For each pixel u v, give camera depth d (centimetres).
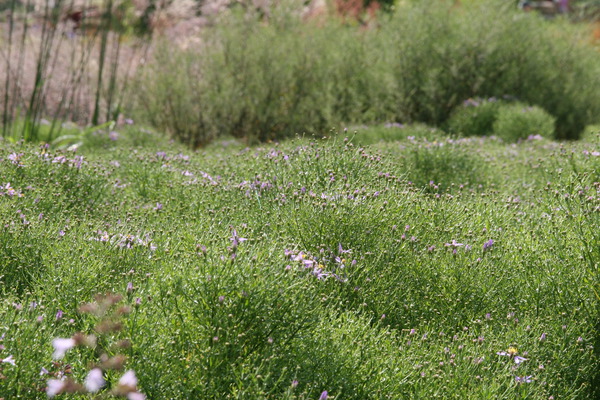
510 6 1348
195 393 293
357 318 379
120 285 350
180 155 708
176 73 1123
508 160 834
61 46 1408
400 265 421
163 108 1122
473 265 418
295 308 324
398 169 574
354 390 317
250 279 318
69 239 405
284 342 323
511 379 328
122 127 1045
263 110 1131
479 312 405
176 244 412
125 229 441
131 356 296
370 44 1262
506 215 511
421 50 1220
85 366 295
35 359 284
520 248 440
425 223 466
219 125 1134
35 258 397
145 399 283
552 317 395
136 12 1359
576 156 668
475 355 346
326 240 429
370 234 434
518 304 410
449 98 1238
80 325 321
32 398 276
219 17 1238
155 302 325
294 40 1180
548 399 341
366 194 462
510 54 1287
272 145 832
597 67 1371
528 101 1276
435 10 1287
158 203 526
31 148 590
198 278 319
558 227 448
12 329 293
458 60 1239
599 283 400
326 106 1149
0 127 1027
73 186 546
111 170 644
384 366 331
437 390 317
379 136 1016
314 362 319
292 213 447
